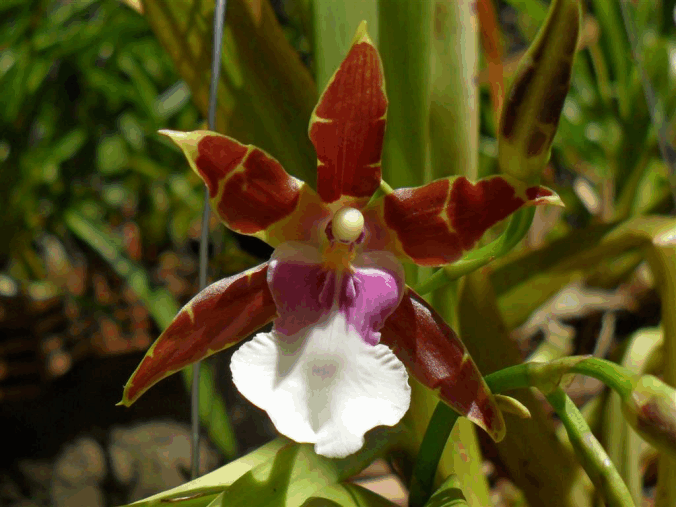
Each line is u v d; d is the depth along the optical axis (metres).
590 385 0.29
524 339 0.33
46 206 0.42
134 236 0.46
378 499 0.18
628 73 0.34
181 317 0.17
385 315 0.18
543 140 0.16
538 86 0.16
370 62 0.16
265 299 0.18
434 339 0.18
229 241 0.31
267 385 0.17
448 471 0.20
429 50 0.21
